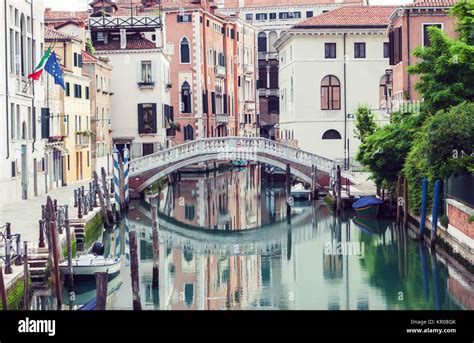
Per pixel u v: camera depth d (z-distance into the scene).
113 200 49.25
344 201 49.19
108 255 37.19
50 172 52.47
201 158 55.59
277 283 31.67
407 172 39.69
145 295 29.92
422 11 49.44
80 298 29.22
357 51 66.88
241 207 54.19
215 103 88.62
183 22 81.94
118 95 71.00
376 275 32.41
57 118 53.84
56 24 66.50
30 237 32.34
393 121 44.22
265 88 106.56
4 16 42.75
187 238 42.41
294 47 67.00
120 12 82.81
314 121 66.94
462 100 37.91
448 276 31.73
